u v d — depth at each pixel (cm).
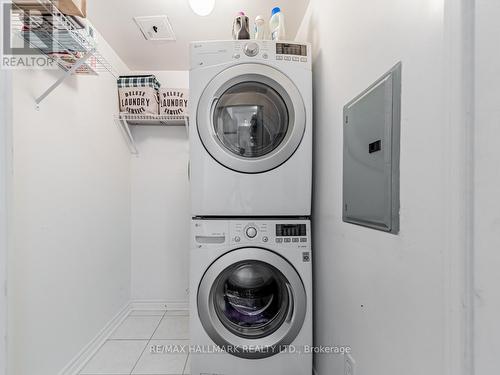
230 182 126
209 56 125
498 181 40
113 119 202
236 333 125
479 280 42
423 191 59
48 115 129
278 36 138
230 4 156
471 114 43
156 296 235
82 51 128
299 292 123
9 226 73
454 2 45
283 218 130
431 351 56
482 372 42
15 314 109
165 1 154
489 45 41
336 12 110
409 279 64
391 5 71
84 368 151
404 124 66
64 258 141
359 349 90
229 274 127
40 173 124
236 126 131
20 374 111
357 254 91
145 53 210
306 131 128
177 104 218
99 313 178
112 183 200
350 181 96
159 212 237
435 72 55
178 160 238
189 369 150
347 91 100
